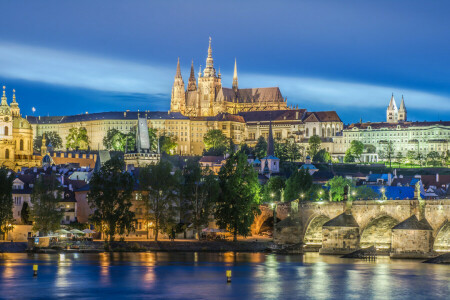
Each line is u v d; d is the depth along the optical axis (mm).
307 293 196625
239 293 196750
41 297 191500
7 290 199500
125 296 192750
